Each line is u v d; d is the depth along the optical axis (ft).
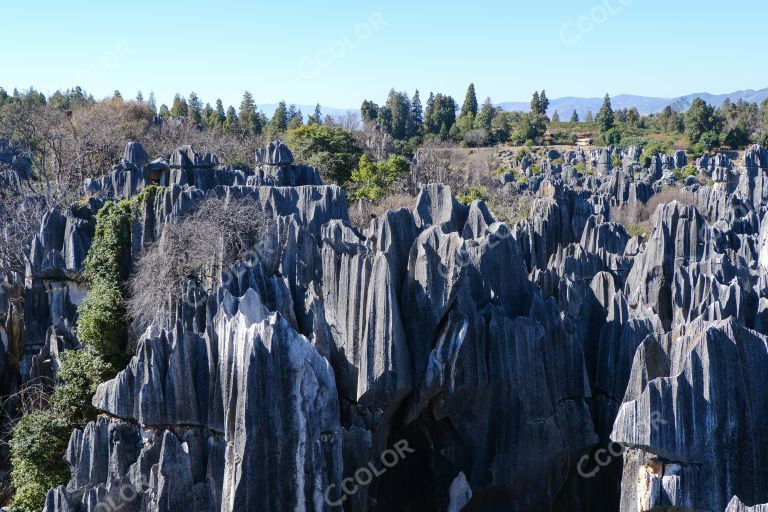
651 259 232.73
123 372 146.00
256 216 204.23
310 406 132.87
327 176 423.23
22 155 389.80
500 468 167.84
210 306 162.20
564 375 173.17
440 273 165.27
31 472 172.04
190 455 140.87
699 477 122.62
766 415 125.08
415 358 164.35
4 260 247.29
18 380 216.74
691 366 123.13
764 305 167.22
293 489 131.54
